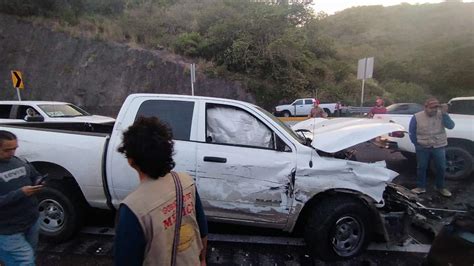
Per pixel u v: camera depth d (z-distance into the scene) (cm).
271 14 2488
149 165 149
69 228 384
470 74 3950
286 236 418
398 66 4138
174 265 148
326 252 358
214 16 2755
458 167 666
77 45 2391
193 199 168
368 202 360
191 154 359
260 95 2311
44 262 347
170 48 2464
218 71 2292
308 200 356
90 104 2258
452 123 563
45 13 2559
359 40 6312
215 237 412
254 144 370
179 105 379
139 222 139
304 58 2631
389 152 866
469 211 291
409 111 1219
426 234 432
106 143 373
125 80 2295
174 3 3225
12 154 245
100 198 381
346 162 357
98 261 352
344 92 2622
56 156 381
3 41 2384
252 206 359
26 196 241
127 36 2570
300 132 445
